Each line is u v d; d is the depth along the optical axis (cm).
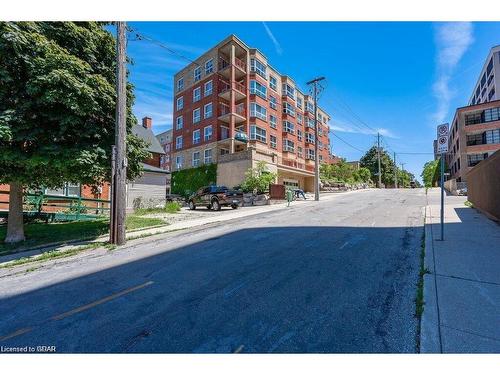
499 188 916
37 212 1252
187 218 1440
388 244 715
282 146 3538
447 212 1245
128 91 1066
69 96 750
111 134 941
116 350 308
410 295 417
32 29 779
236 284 482
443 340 299
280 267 562
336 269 539
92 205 1706
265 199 2094
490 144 3488
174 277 532
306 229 955
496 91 4262
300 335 323
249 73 3038
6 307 428
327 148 5003
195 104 3219
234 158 2634
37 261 700
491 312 351
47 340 331
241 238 856
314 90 2564
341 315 364
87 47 923
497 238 720
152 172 1939
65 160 766
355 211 1405
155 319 371
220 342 315
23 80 762
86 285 512
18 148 744
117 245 847
